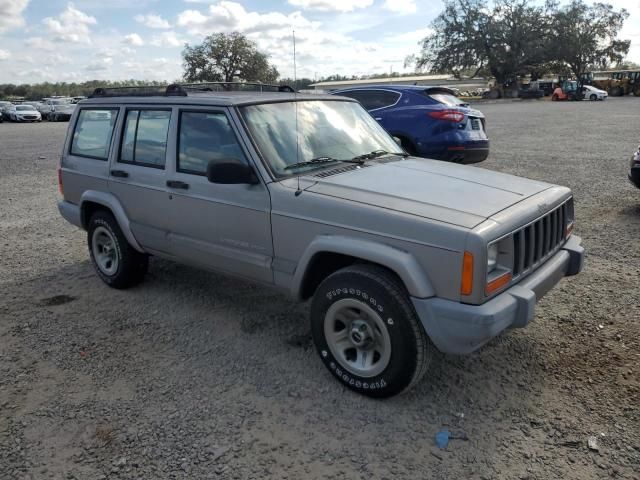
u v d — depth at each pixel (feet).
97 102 17.30
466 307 9.72
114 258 17.44
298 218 11.72
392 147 15.39
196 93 15.25
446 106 30.91
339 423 10.61
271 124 13.34
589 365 12.26
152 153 15.23
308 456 9.73
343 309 11.29
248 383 12.07
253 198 12.53
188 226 14.34
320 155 13.46
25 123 124.98
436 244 9.89
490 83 256.11
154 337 14.34
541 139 56.24
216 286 17.66
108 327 15.01
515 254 10.60
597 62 228.63
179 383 12.14
